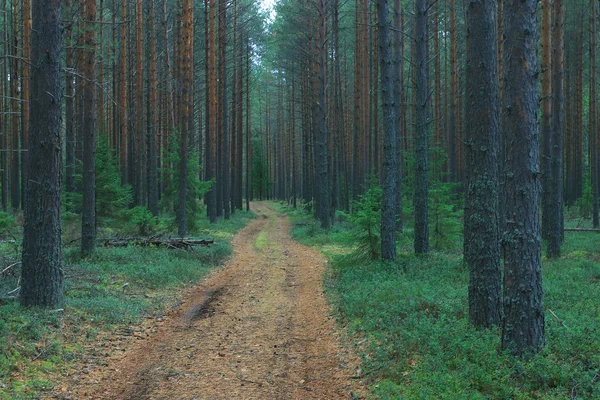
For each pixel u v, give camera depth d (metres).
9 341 6.97
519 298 6.38
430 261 14.41
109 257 14.73
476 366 6.03
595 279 12.14
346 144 39.44
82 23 14.06
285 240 26.48
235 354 7.86
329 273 15.39
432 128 27.34
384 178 14.66
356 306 9.83
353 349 7.86
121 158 28.19
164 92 35.16
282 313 10.73
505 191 6.60
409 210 21.86
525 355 6.19
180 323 9.80
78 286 11.03
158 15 32.31
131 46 32.03
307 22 31.70
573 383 5.46
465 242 13.76
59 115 9.36
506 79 6.52
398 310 8.95
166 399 6.03
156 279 13.12
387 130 14.53
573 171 38.31
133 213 20.98
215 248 19.62
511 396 5.35
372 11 28.44
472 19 8.05
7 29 28.69
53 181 9.20
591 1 24.78
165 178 28.47
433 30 31.66
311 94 35.94
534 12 6.48
